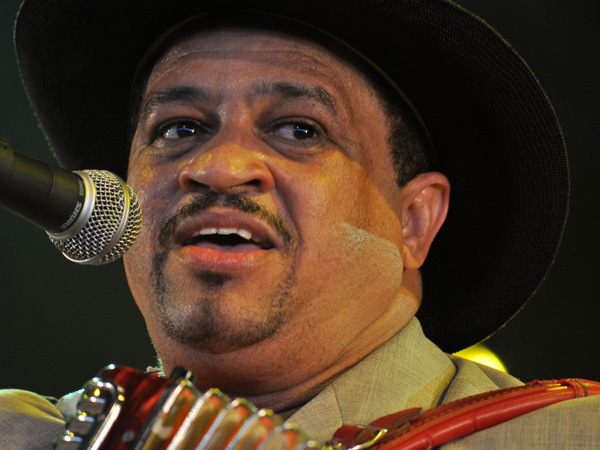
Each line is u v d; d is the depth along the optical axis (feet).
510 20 31.71
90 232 12.03
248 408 11.34
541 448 14.02
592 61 31.71
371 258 16.99
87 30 19.21
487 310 20.68
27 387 34.27
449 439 14.10
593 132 32.32
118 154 21.45
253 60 17.12
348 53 17.71
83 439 11.51
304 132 17.02
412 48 17.54
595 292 32.83
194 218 16.08
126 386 11.76
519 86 17.95
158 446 11.39
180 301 16.01
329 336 16.46
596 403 14.43
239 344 15.87
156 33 18.76
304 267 16.12
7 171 11.16
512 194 19.31
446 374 17.29
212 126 17.20
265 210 16.05
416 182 18.60
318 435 15.67
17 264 34.83
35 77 20.59
